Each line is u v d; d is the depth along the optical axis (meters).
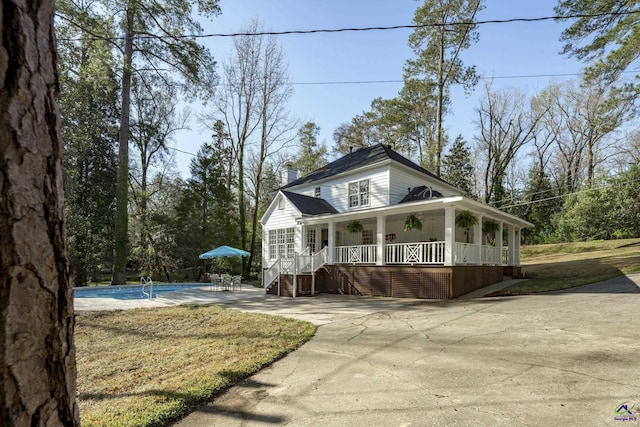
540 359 4.33
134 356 5.23
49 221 1.17
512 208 30.70
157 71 19.52
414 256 11.77
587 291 9.69
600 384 3.50
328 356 5.01
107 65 16.28
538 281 12.79
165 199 26.72
